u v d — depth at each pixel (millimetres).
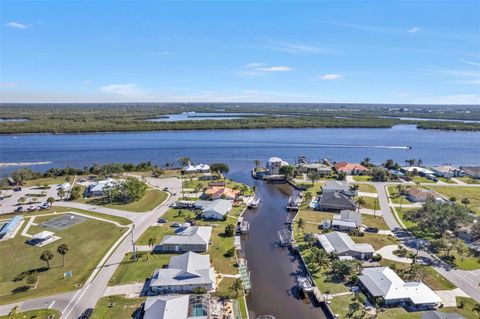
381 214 99625
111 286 61125
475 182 138000
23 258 71750
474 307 54781
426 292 57094
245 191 123688
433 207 87000
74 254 73625
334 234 79938
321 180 141875
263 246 80625
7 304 55594
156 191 123062
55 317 52375
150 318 49625
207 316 50688
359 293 59312
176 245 75500
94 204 108312
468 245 78250
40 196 117250
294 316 55156
